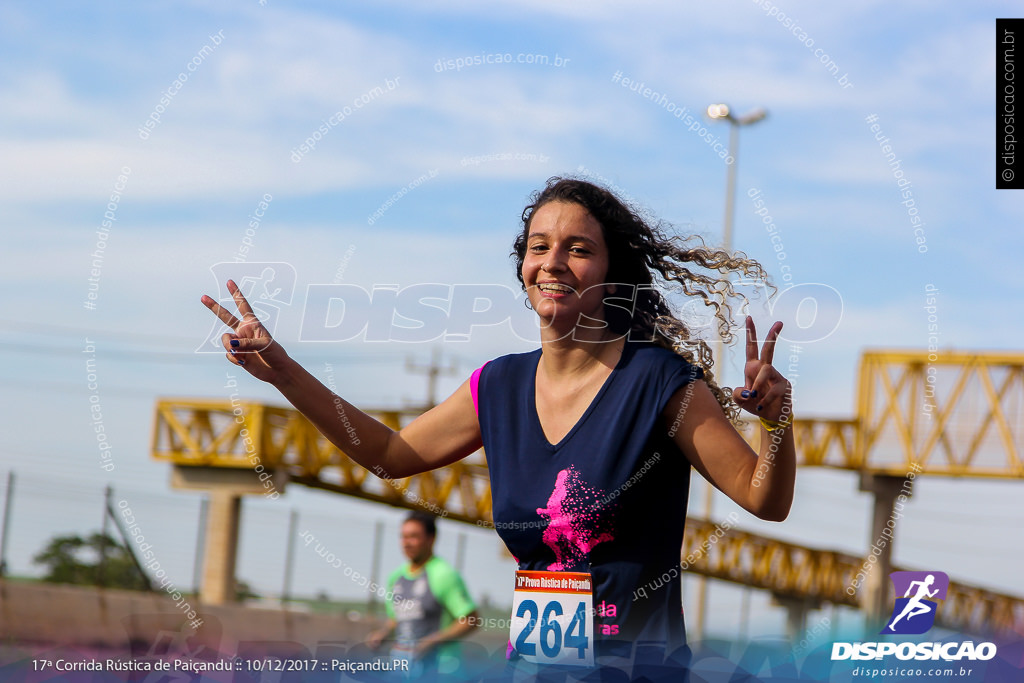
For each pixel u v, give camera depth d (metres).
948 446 30.28
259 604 20.06
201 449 24.73
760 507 3.13
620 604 3.24
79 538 17.64
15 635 14.27
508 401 3.42
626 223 3.49
